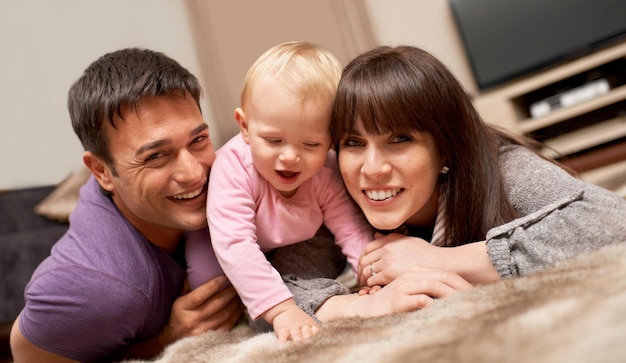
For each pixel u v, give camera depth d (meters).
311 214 1.01
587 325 0.44
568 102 3.04
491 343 0.46
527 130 3.09
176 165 0.95
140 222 1.05
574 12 3.12
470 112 0.93
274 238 0.99
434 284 0.77
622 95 2.89
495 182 0.92
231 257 0.89
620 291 0.50
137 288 0.99
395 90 0.83
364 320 0.75
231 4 3.56
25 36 3.02
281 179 0.91
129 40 3.34
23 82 2.97
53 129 3.01
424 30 3.42
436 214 1.02
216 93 3.53
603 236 0.77
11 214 2.42
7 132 2.90
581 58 3.14
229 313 1.09
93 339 1.01
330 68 0.93
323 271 1.08
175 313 1.06
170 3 3.53
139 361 1.00
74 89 1.01
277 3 3.53
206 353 0.86
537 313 0.51
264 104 0.88
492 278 0.83
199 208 1.00
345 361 0.56
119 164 0.96
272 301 0.86
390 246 0.93
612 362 0.37
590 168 2.64
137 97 0.92
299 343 0.72
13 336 1.05
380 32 3.45
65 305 0.96
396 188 0.87
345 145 0.90
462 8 3.31
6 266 1.92
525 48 3.22
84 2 3.23
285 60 0.90
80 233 1.04
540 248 0.79
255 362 0.69
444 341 0.52
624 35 3.03
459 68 3.39
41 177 2.94
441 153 0.90
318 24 3.47
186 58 3.52
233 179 0.94
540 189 0.90
